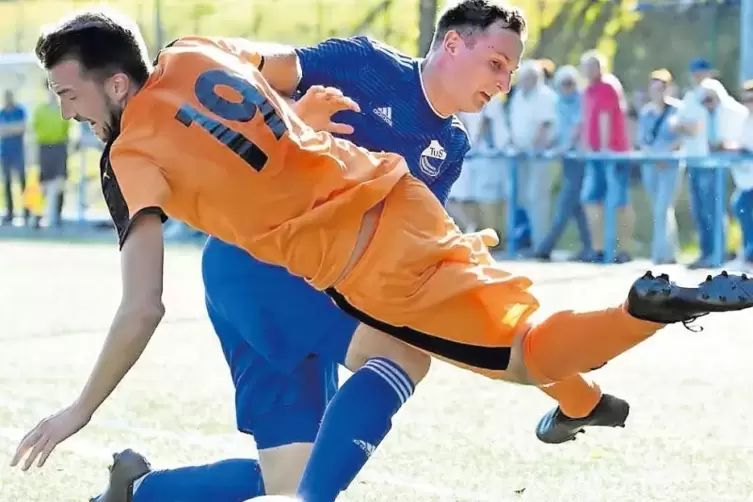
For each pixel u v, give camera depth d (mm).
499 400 12828
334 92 7488
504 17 7703
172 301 20547
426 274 6742
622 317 6383
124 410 12242
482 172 28328
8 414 12102
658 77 26422
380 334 7098
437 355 6844
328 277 6766
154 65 6777
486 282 6734
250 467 7598
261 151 6578
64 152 36031
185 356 15500
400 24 42625
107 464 10078
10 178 36719
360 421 6648
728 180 28125
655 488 9406
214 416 11969
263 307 7402
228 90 6629
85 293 22094
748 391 13414
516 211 28188
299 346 7395
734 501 9047
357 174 6809
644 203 30172
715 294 6012
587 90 26750
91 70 6527
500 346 6742
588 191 26953
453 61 7742
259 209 6637
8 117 36406
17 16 46156
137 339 6301
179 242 32094
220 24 44125
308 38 43219
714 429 11492
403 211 6828
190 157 6516
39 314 19406
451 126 8039
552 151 27188
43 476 9695
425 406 12508
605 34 38406
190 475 7617
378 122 7797
